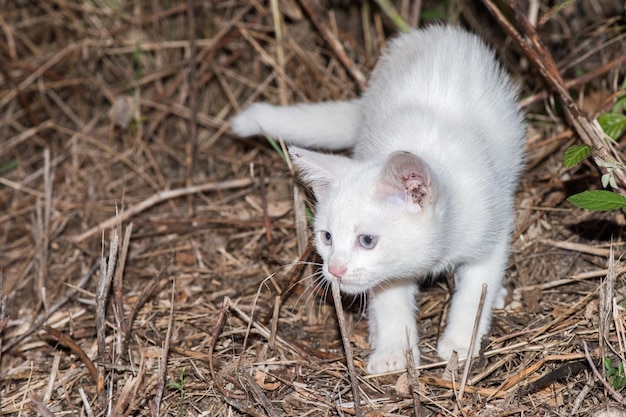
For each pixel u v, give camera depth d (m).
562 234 1.34
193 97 1.48
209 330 1.30
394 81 1.33
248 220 1.41
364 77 1.48
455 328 1.26
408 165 1.19
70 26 1.59
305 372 1.25
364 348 1.28
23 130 1.57
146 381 1.25
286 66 1.54
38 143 1.56
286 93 1.52
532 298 1.29
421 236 1.22
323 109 1.40
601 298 1.20
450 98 1.30
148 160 1.53
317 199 1.26
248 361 1.26
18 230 1.47
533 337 1.24
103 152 1.53
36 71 1.56
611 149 1.30
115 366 1.23
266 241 1.38
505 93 1.33
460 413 1.19
